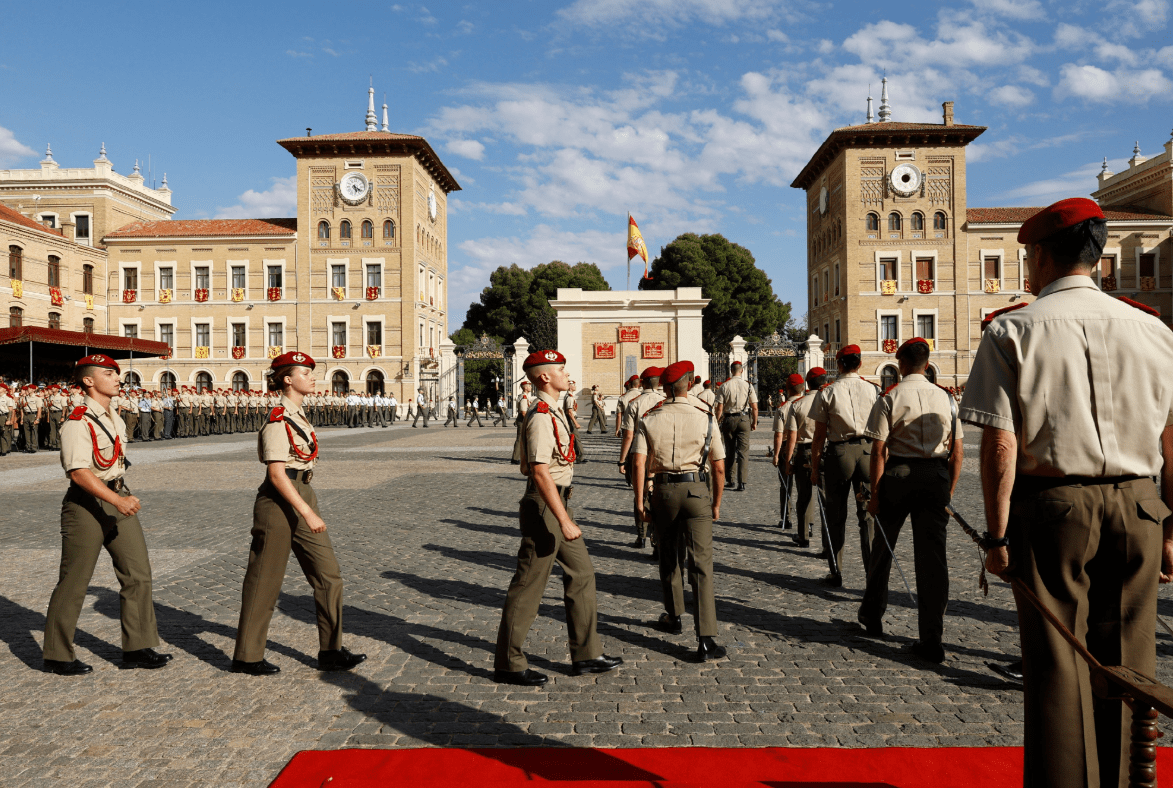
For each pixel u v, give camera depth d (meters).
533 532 4.25
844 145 44.53
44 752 3.39
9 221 39.03
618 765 3.24
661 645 4.87
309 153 46.44
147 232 47.59
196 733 3.58
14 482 13.77
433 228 51.75
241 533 8.72
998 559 2.45
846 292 44.69
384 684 4.21
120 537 4.42
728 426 12.05
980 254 44.03
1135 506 2.37
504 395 38.88
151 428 26.52
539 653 4.73
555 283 63.78
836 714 3.78
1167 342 2.43
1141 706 2.13
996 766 3.21
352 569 7.00
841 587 6.33
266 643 4.85
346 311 46.56
